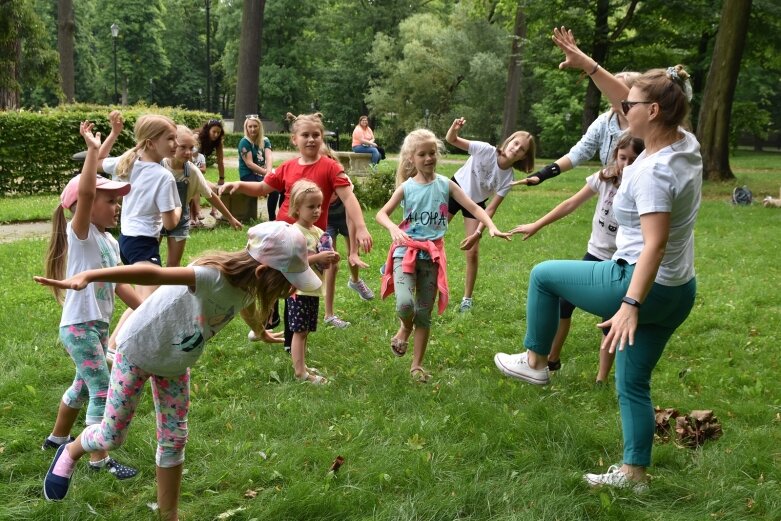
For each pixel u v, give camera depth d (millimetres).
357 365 5234
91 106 19328
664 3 25797
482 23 46969
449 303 7031
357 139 18781
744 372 5137
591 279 3596
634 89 3225
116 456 3680
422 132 5004
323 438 3943
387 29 54406
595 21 28344
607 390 4691
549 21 28828
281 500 3203
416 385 4770
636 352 3428
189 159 6172
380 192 13977
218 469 3535
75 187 3500
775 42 24359
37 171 16094
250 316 3340
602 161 5062
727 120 19953
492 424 4047
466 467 3598
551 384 4797
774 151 48844
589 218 13297
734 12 19188
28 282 7582
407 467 3553
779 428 4133
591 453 3799
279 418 4184
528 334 4121
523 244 10383
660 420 4066
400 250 4918
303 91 55938
